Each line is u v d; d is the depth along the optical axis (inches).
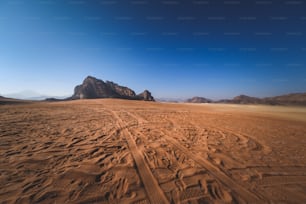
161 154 171.2
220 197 102.0
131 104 981.8
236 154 176.7
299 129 323.3
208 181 120.3
